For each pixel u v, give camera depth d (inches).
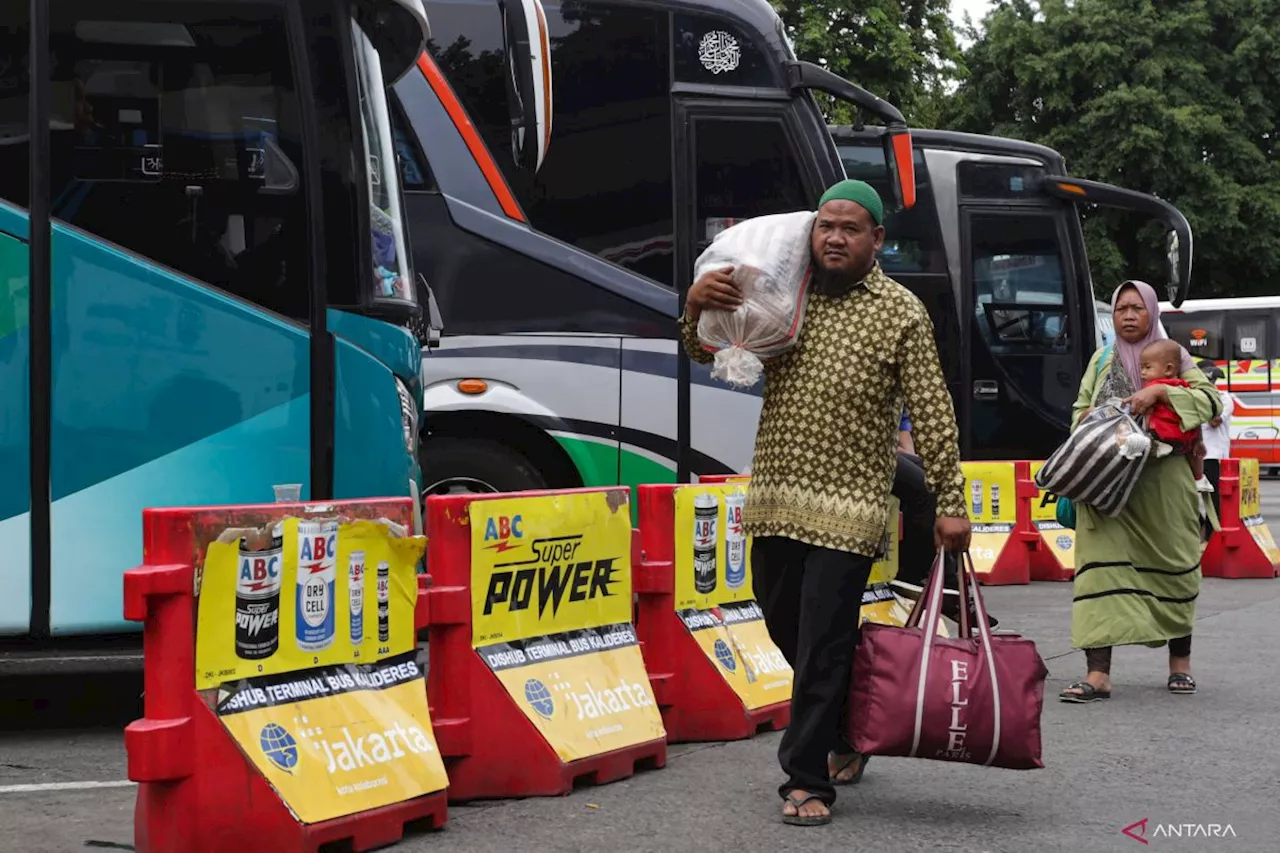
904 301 191.2
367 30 271.7
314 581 180.2
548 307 361.7
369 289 260.4
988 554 500.4
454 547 203.6
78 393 242.5
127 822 193.2
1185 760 232.5
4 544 239.8
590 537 224.4
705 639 247.1
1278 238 1384.1
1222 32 1439.5
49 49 248.4
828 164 384.8
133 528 243.6
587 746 212.2
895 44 1029.8
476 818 195.2
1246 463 547.5
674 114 376.5
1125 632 281.6
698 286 191.8
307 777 174.1
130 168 249.1
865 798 208.2
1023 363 595.5
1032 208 602.5
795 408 191.5
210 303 249.0
